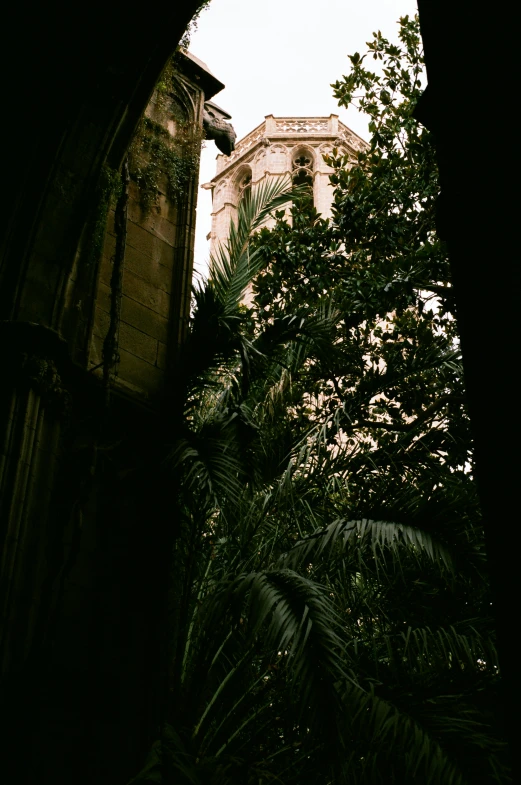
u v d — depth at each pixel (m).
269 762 7.23
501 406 3.13
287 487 8.54
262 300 12.56
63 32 8.94
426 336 11.91
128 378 9.45
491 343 3.25
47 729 7.19
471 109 3.64
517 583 2.89
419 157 12.74
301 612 6.22
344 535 7.27
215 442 8.45
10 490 7.44
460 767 5.76
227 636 7.82
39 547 7.55
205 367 9.44
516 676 2.80
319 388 11.66
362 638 7.91
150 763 5.97
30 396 7.90
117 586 8.35
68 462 8.08
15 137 8.88
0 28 8.76
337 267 12.62
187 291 10.65
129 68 9.40
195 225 11.35
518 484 2.98
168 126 11.78
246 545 8.34
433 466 9.10
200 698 7.66
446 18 3.94
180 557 8.95
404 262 11.88
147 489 8.94
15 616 7.12
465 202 3.57
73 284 9.13
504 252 3.28
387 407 11.63
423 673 6.87
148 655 8.24
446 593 8.02
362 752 6.45
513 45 3.49
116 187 9.47
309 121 48.09
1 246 8.61
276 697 7.74
